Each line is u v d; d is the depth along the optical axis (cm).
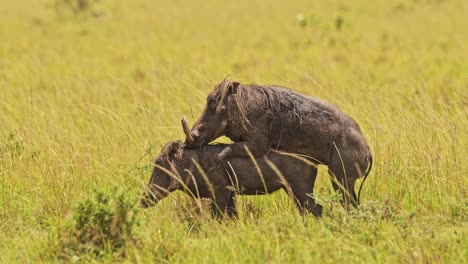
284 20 4812
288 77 2422
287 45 3662
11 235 1178
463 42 3578
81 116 1858
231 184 1198
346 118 1222
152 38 4128
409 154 1428
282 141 1198
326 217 1130
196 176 1196
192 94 2136
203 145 1205
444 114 1675
